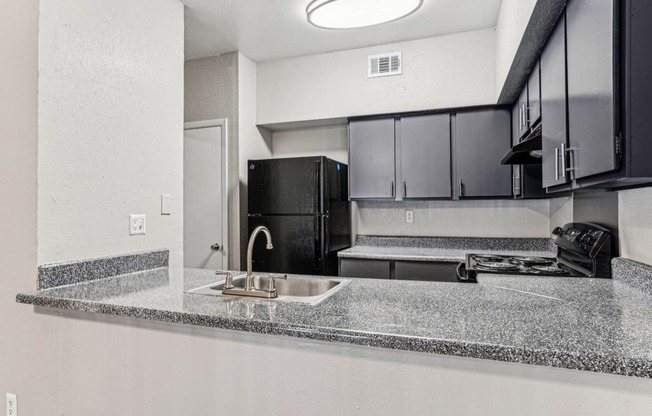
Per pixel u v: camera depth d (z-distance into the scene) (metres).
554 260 2.39
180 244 2.27
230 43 3.09
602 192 1.87
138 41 2.01
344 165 3.46
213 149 3.30
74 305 1.34
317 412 1.09
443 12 2.62
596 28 1.11
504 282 1.61
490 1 2.48
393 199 3.12
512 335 0.94
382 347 0.96
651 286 1.33
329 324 1.05
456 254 2.90
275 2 2.46
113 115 1.85
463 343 0.90
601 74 1.07
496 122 2.89
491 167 2.89
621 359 0.79
